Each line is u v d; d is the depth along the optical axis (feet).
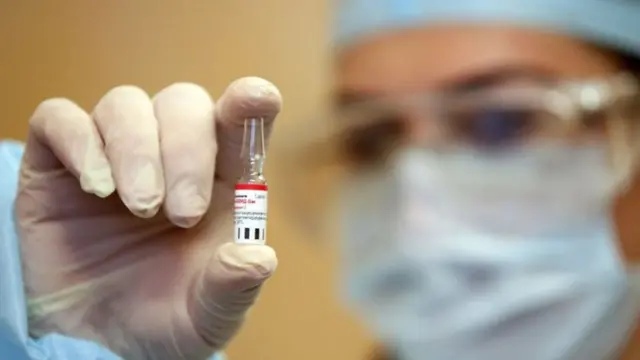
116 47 4.59
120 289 2.43
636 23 4.28
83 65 4.56
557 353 4.09
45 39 4.58
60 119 2.25
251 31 4.69
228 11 4.68
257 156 2.19
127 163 2.14
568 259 4.11
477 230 4.22
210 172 2.22
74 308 2.41
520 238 4.17
